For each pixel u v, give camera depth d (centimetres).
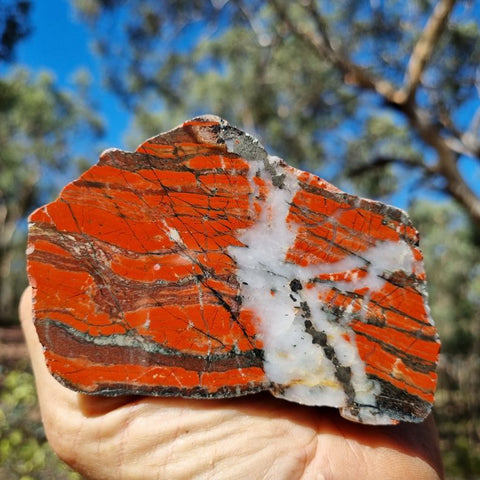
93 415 19
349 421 18
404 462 18
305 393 18
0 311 223
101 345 18
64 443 19
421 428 19
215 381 18
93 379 18
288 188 19
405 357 18
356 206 19
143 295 18
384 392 18
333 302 19
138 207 18
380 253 19
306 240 19
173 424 18
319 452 17
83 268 18
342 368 18
